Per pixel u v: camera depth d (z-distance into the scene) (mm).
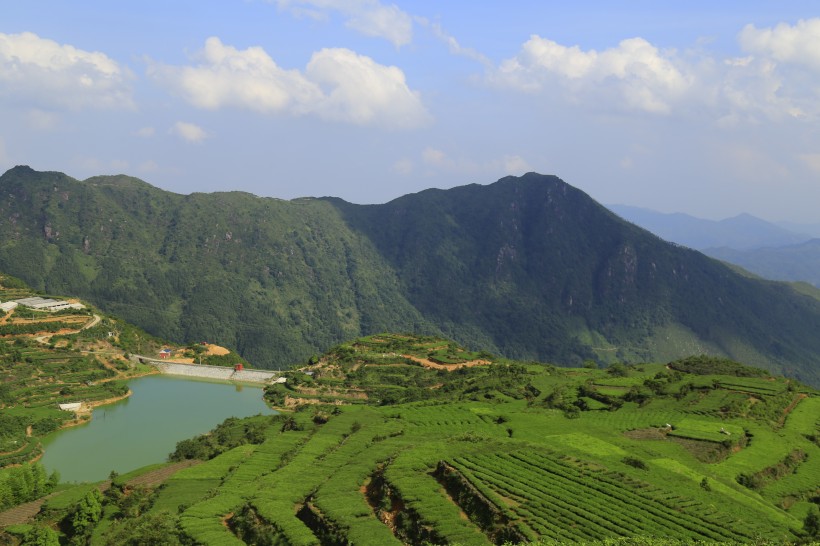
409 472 104625
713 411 169000
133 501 121188
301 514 99375
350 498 100562
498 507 90250
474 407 179625
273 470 125562
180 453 158000
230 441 160500
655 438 149125
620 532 85250
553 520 87562
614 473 107438
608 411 178875
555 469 106750
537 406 187500
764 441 146625
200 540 92312
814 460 142125
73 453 175875
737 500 105062
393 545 84312
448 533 84875
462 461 106750
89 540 110188
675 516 92250
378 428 146000
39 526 116125
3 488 132125
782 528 95188
